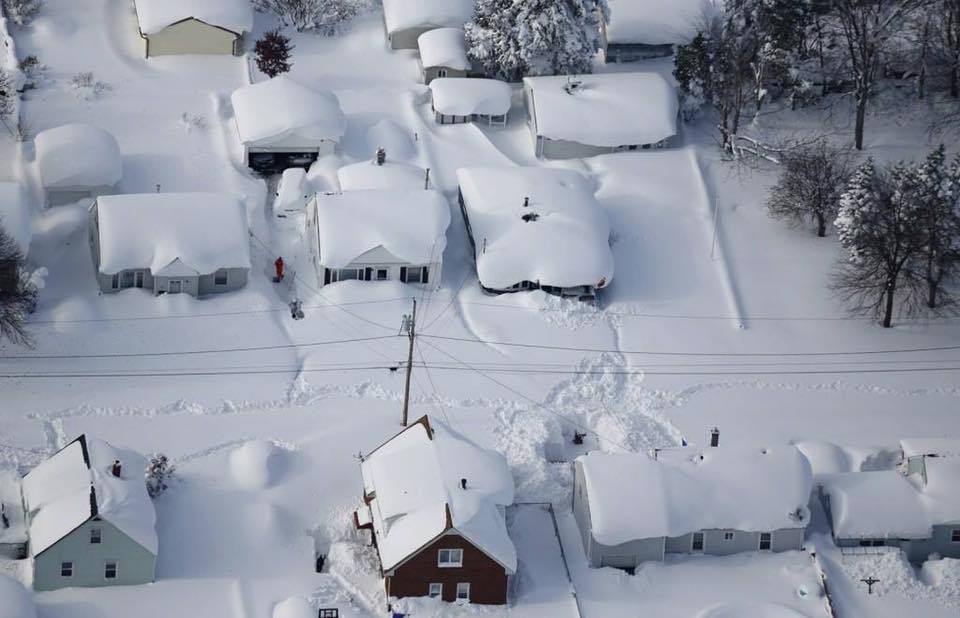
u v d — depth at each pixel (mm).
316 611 69438
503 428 81562
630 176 99312
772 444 80000
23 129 97625
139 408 80750
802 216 96312
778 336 89375
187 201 89562
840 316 90875
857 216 89500
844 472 79062
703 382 85938
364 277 90062
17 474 75312
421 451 74938
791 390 85938
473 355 86250
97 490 70750
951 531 76125
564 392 84562
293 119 97875
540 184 95062
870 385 86625
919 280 90438
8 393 80438
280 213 94562
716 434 77938
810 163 95750
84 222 91812
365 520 74688
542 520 76625
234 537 73625
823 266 93750
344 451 79188
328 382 83750
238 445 79250
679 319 90000
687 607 72125
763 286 92438
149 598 70062
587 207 94188
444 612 70750
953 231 89188
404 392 83375
